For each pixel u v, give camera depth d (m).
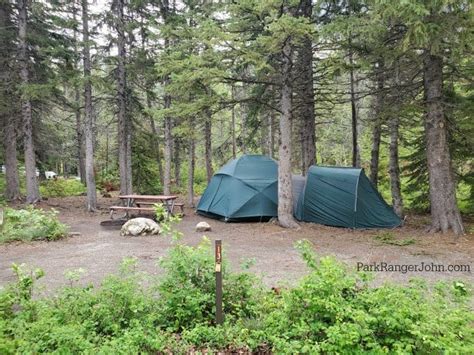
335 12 11.24
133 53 15.44
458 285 3.77
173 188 22.81
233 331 3.66
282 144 10.90
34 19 15.30
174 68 9.93
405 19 6.93
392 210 11.03
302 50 11.23
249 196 11.96
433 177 9.39
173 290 4.02
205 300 3.93
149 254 7.71
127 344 3.25
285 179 10.91
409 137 15.72
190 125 12.30
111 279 4.23
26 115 14.92
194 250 4.43
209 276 4.13
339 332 3.14
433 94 9.12
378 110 11.28
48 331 3.32
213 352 3.46
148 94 16.22
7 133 15.89
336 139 25.91
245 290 4.27
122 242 9.07
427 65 9.16
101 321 3.72
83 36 13.64
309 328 3.35
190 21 14.65
